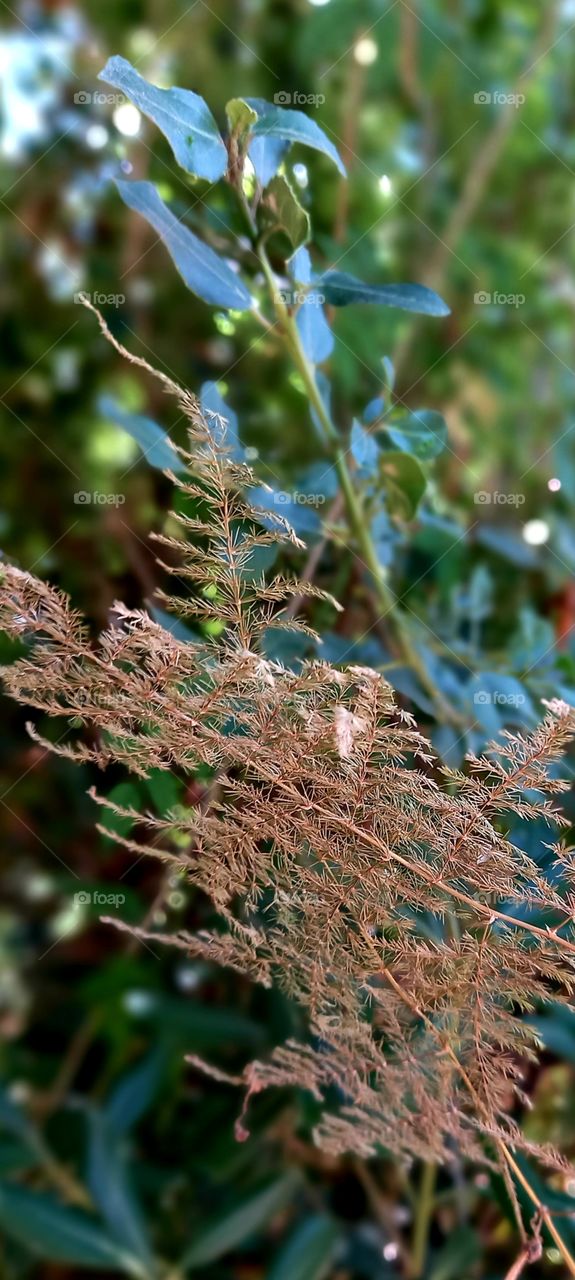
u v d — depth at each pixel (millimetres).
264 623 422
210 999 671
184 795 532
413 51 750
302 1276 569
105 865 702
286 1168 624
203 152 487
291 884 436
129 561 665
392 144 768
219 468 418
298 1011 623
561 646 673
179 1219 628
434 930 500
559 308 784
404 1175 614
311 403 564
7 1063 684
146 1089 632
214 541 427
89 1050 705
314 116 754
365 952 438
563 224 806
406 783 420
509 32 807
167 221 508
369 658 604
